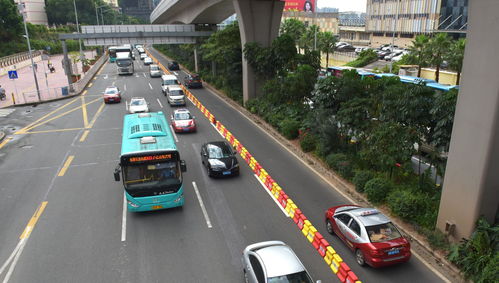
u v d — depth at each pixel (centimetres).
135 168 1502
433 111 1502
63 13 13325
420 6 8094
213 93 4575
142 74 6378
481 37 1104
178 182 1533
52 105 3916
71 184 1912
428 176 1773
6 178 1995
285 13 11831
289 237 1421
